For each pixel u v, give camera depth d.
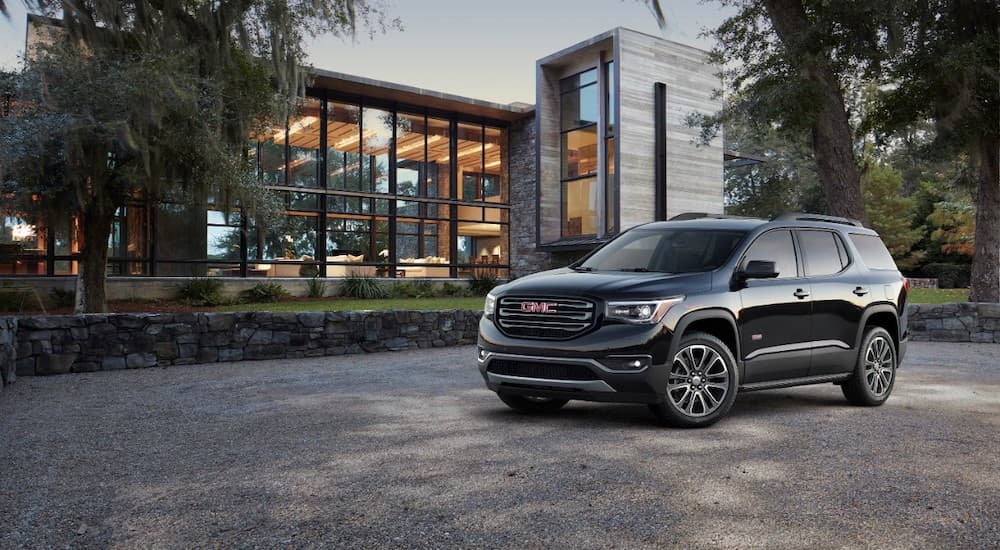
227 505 3.71
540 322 5.79
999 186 16.83
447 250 29.72
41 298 18.88
